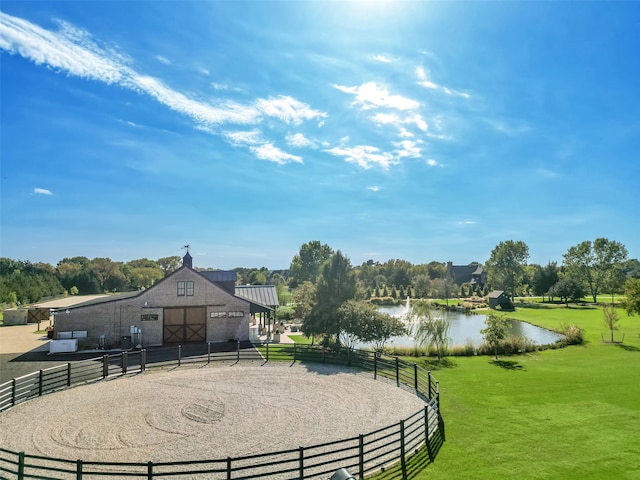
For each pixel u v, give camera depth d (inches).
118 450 530.0
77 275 3408.0
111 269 4052.7
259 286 1739.7
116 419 637.9
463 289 4104.3
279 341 1413.6
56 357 1096.2
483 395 786.2
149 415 655.8
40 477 408.5
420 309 1288.1
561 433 597.0
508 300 2979.8
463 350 1226.6
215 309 1346.0
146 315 1290.6
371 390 805.2
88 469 481.7
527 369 1015.6
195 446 543.5
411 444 555.8
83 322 1244.5
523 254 3814.0
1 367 983.0
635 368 1018.1
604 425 628.4
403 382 872.3
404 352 1221.1
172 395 761.6
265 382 856.9
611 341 1440.7
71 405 703.7
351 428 609.9
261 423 625.0
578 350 1288.1
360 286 1380.4
